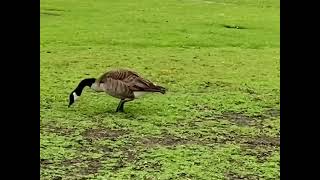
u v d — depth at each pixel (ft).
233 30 90.38
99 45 73.77
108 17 100.63
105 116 41.52
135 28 89.30
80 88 43.29
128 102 45.60
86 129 38.32
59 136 36.63
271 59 67.31
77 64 60.54
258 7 123.75
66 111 42.63
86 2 119.03
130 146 35.12
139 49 71.92
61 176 29.99
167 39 80.07
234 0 134.51
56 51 68.03
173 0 129.29
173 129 38.96
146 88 41.68
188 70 59.31
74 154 33.40
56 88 49.52
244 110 44.55
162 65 61.57
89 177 29.81
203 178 30.04
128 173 30.42
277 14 112.37
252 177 30.50
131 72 42.01
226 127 39.88
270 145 36.22
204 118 41.98
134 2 123.34
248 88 51.85
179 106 44.83
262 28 94.07
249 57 68.49
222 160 32.94
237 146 35.68
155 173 30.50
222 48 75.00
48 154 33.27
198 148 34.99
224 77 56.44
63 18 97.35
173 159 32.83
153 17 102.17
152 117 41.57
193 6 121.19
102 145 35.14
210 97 47.96
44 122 39.70
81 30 85.46
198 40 80.12
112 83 41.57
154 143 35.81
